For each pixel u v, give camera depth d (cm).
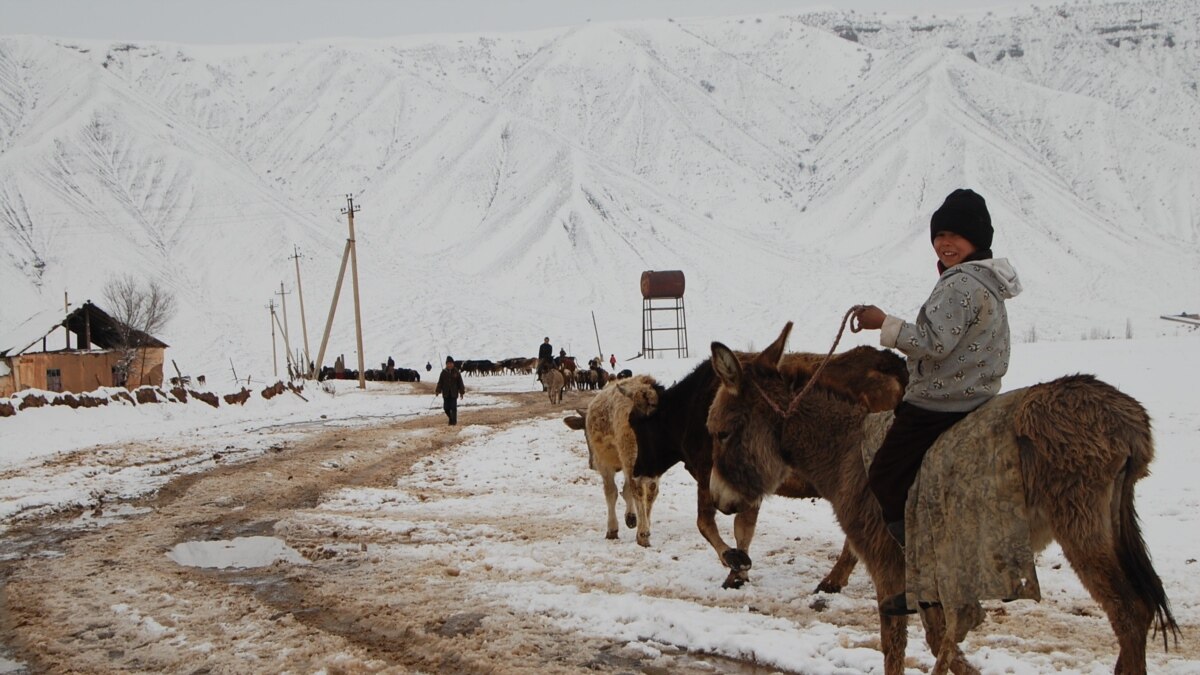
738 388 568
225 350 11481
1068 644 610
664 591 785
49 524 1191
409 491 1425
